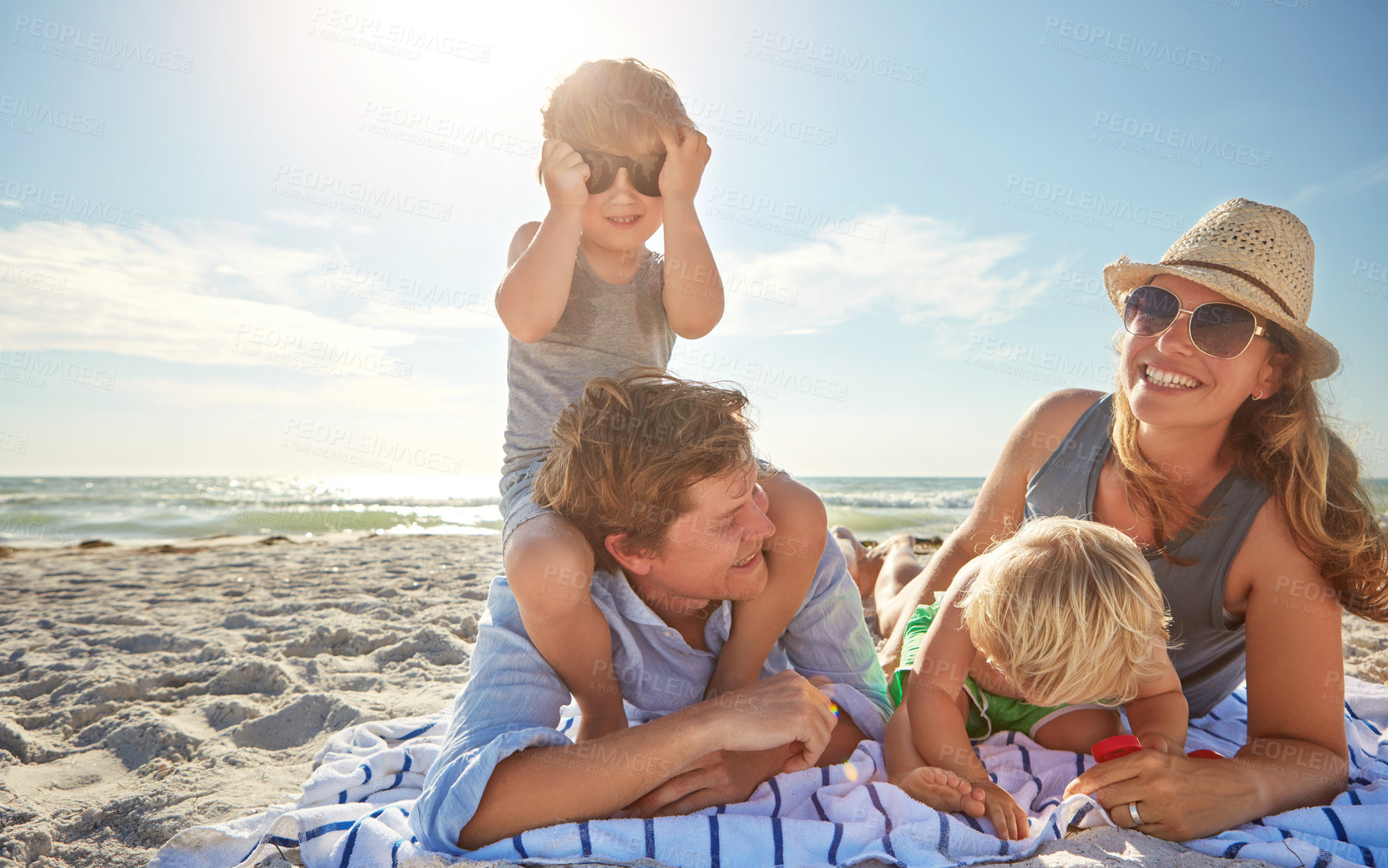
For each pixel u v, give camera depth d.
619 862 1.42
